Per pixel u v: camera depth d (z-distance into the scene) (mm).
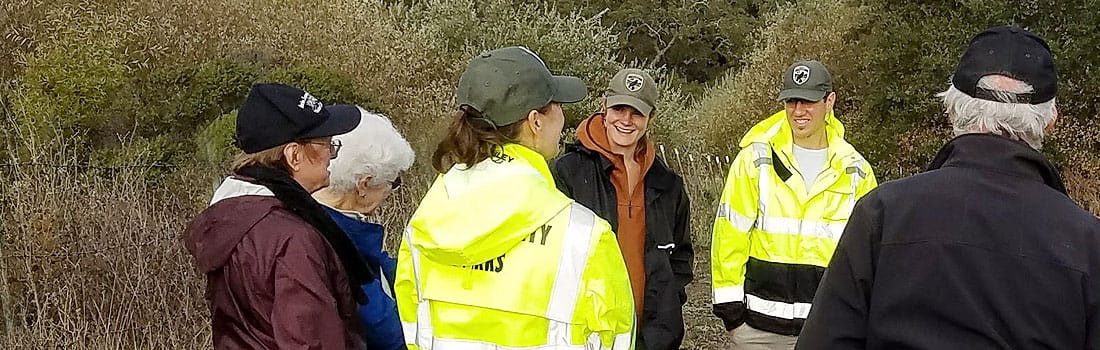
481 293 2359
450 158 2461
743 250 3715
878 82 11602
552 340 2330
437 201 2426
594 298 2336
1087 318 1893
